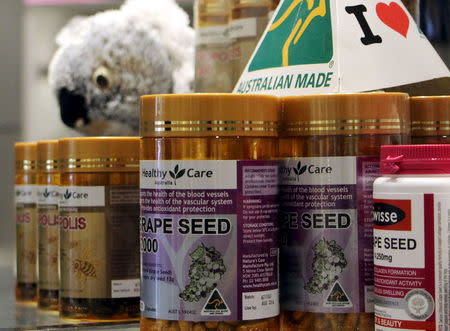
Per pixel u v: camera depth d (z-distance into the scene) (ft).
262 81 2.56
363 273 2.18
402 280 1.97
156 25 4.22
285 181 2.25
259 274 2.14
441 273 1.95
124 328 2.77
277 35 2.58
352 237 2.17
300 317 2.23
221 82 3.63
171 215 2.11
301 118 2.21
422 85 2.52
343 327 2.18
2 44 8.59
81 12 7.94
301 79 2.43
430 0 4.05
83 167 2.87
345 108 2.17
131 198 2.89
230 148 2.10
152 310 2.16
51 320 3.03
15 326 2.89
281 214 2.27
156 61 4.07
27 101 8.63
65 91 4.08
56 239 3.34
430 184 1.94
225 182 2.09
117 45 4.04
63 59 4.10
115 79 4.03
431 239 1.94
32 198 3.69
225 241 2.10
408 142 2.24
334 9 2.46
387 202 2.00
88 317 2.89
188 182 2.10
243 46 3.34
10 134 8.89
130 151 2.88
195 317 2.10
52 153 3.33
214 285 2.10
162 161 2.12
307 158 2.21
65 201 2.92
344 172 2.17
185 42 4.25
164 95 2.12
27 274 3.69
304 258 2.22
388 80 2.40
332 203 2.18
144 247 2.19
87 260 2.88
